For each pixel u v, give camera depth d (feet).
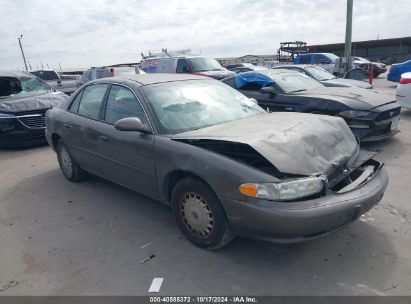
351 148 11.84
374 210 13.50
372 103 20.77
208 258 10.85
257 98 24.73
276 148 9.75
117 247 11.75
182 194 11.37
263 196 9.37
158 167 11.89
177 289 9.55
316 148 10.43
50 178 19.03
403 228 12.14
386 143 22.41
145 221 13.43
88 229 13.10
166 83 14.14
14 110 25.40
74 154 16.72
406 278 9.61
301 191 9.40
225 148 11.30
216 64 51.39
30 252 11.80
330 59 65.46
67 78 60.70
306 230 9.22
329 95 22.26
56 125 17.38
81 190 16.88
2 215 14.83
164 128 12.17
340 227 9.91
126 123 11.95
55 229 13.26
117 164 13.87
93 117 15.17
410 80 28.99
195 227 11.28
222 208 10.34
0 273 10.73
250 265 10.44
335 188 10.75
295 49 94.63
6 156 24.77
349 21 46.65
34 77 30.76
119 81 14.53
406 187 15.46
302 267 10.27
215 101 14.02
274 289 9.40
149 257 11.06
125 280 10.03
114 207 14.82
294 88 24.31
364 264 10.28
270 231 9.42
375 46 143.33
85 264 10.92
